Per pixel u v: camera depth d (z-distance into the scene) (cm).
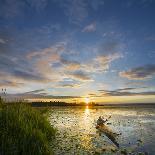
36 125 1530
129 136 1808
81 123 2811
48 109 2356
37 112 1864
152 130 2139
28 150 1110
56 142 1516
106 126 2367
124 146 1459
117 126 2459
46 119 1845
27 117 1644
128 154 1262
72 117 3894
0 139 1142
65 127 2378
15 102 1936
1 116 1416
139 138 1723
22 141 1164
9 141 1124
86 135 1844
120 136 1806
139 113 5088
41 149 1145
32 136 1254
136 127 2373
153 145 1479
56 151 1293
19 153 1082
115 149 1366
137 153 1285
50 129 1716
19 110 1653
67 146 1416
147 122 2889
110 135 1812
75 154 1243
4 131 1231
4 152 1055
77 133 1945
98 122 2305
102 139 1681
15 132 1266
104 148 1394
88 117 3947
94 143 1536
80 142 1555
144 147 1430
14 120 1393
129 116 4075
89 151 1314
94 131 2072
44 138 1357
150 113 5038
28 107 1897
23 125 1344
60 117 3772
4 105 1878
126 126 2455
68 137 1720
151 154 1264
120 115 4419
